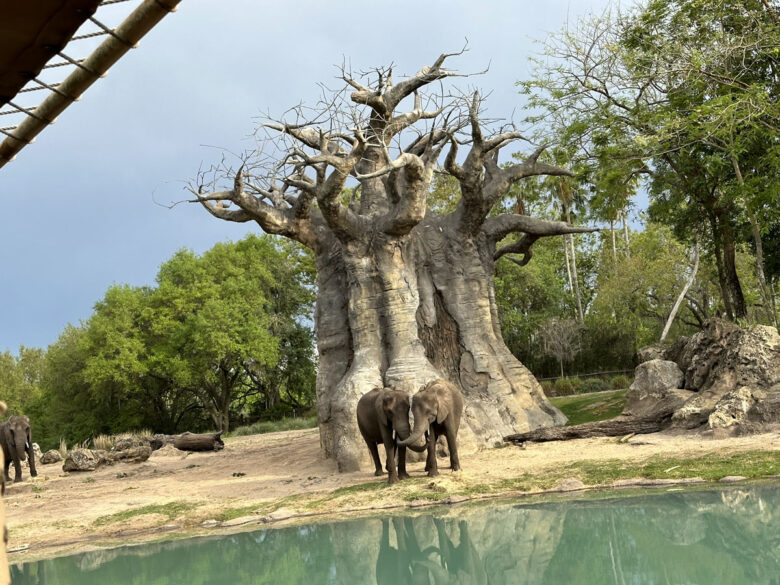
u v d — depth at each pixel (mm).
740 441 15172
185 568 10383
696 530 9094
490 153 23969
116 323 53656
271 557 10570
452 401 16328
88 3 2252
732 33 23797
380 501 13938
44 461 32656
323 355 21875
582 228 24094
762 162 23188
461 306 22547
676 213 30109
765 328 17984
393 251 21078
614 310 47281
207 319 51562
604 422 19203
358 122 18797
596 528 9836
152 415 58906
